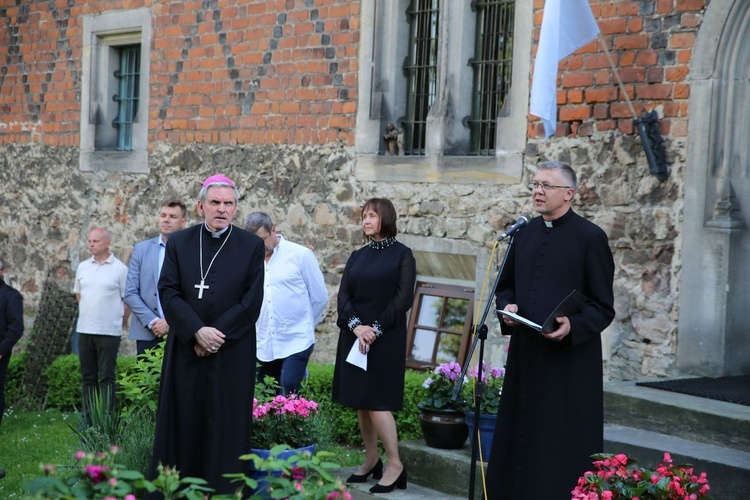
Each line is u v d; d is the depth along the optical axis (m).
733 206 5.80
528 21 6.87
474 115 7.49
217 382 4.57
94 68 10.30
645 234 6.16
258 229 6.25
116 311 7.49
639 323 6.18
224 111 9.02
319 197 8.25
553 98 6.07
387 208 5.35
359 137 7.96
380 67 7.85
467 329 7.36
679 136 6.02
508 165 6.97
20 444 7.11
